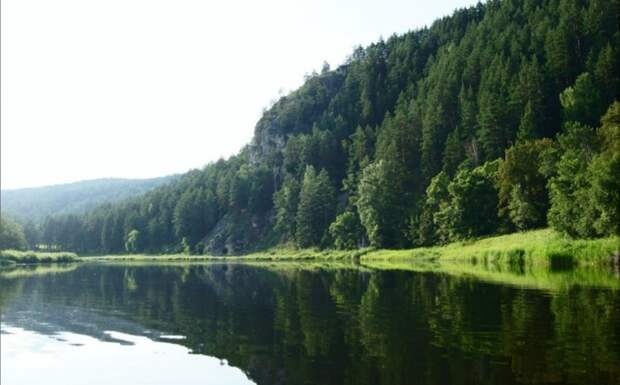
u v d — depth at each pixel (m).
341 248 135.50
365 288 44.50
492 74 126.75
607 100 108.06
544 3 156.12
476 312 28.16
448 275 52.97
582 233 62.97
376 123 182.62
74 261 168.62
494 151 110.12
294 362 19.70
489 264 69.06
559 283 40.34
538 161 86.38
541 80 114.62
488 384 15.64
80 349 23.53
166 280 66.88
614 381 15.52
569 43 121.62
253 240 181.25
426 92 156.50
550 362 17.56
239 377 18.38
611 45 117.25
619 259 53.94
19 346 24.22
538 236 76.00
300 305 35.66
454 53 157.38
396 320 27.28
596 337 20.97
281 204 168.25
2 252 151.00
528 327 23.42
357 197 141.50
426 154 126.06
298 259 134.75
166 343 24.44
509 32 146.12
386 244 121.12
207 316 32.56
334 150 180.38
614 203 57.69
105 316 33.53
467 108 123.56
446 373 16.92
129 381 18.75
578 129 81.25
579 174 64.38
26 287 56.84
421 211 115.19
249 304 37.53
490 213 96.94
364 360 19.25
